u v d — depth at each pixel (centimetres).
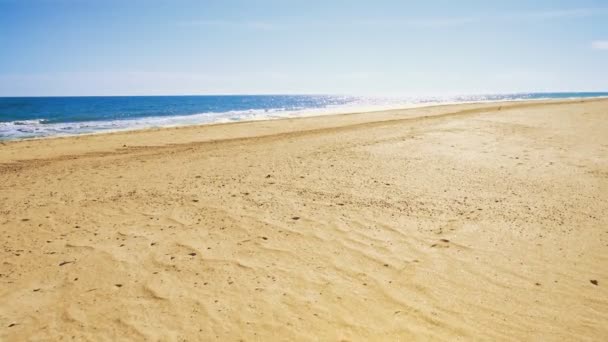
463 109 2655
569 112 2088
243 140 1337
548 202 583
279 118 2375
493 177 725
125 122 2595
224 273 379
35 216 552
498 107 2673
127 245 444
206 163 920
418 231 478
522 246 435
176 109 5275
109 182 752
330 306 323
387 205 573
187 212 555
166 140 1387
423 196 614
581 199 596
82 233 483
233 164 896
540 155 926
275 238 461
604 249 427
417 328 294
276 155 997
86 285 356
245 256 415
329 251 426
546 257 409
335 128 1625
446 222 506
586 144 1077
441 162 855
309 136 1378
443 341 279
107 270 385
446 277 370
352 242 448
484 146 1047
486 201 588
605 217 521
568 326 297
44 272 381
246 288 351
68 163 984
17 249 437
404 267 389
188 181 738
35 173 864
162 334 287
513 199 596
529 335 287
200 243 448
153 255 418
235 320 304
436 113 2317
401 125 1611
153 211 563
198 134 1554
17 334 286
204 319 305
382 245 440
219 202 598
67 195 662
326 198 609
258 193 642
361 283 360
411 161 868
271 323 300
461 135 1245
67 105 7056
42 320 304
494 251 423
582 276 371
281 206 575
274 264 397
